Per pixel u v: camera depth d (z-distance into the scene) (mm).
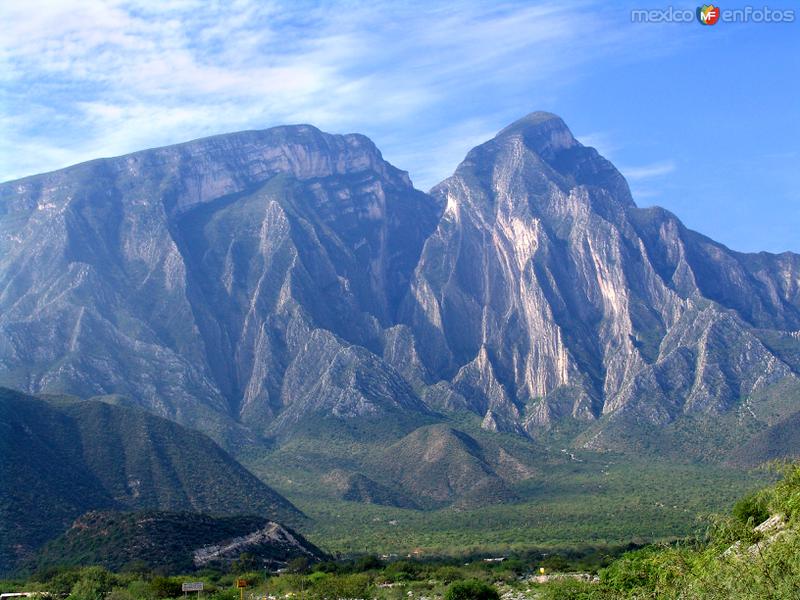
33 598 182250
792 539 76438
